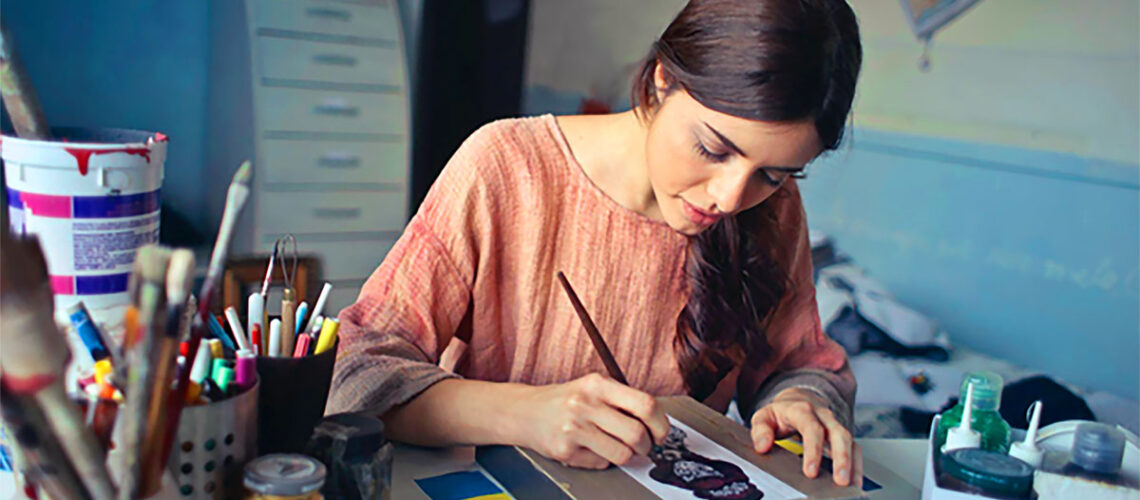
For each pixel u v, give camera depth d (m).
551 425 0.87
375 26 3.03
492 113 3.16
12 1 2.68
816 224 2.88
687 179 0.95
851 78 0.90
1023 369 2.41
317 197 3.04
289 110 2.95
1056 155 2.34
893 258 2.70
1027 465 0.87
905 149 2.65
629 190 1.17
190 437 0.62
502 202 1.16
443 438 0.94
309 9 2.92
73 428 0.48
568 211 1.18
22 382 0.45
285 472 0.62
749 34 0.85
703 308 1.20
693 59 0.89
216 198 2.99
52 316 0.46
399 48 3.07
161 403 0.52
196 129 2.96
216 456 0.63
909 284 2.67
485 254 1.16
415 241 1.13
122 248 0.66
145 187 0.67
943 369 2.36
